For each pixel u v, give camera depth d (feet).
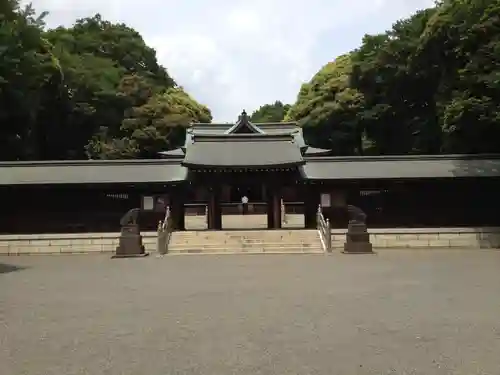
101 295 46.52
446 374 23.86
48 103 173.68
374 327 33.22
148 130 202.28
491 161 104.47
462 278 55.21
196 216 168.66
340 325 33.83
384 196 103.91
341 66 225.97
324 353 27.43
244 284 52.37
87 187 100.68
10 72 122.21
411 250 88.99
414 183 103.50
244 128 140.77
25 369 25.21
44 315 37.93
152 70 270.26
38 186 99.50
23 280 57.26
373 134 189.26
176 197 102.99
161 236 85.46
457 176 98.78
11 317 37.35
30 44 146.20
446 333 31.50
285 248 86.48
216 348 28.58
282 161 99.66
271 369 24.81
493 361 25.80
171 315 37.50
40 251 91.15
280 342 29.71
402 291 46.93
